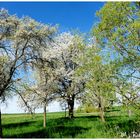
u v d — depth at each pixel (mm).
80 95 54719
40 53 36719
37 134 40094
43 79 46406
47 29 35844
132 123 34500
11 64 34656
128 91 25375
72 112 56219
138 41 25359
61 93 53344
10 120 58469
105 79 27641
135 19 25734
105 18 26359
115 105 26109
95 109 51312
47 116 67188
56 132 40625
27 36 34344
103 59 27281
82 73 31391
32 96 47812
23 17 35375
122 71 26547
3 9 34375
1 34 34094
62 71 49125
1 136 35969
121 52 26625
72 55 50656
